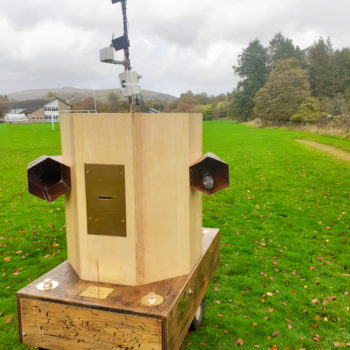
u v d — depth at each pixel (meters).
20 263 5.19
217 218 7.55
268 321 3.62
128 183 2.21
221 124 53.78
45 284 2.28
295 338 3.32
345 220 7.20
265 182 11.23
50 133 34.94
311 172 12.66
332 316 3.71
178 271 2.49
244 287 4.38
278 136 27.38
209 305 3.92
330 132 27.28
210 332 3.38
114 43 2.63
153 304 2.07
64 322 2.14
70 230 2.58
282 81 40.97
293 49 57.53
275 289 4.31
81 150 2.25
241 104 58.59
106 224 2.30
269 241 6.05
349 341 3.29
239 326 3.51
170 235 2.41
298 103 40.09
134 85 2.48
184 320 2.35
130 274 2.32
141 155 2.20
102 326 2.07
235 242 6.01
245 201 8.91
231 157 17.02
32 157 18.31
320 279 4.59
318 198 9.08
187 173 2.41
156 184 2.29
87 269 2.40
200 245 2.88
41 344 2.22
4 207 8.48
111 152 2.20
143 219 2.28
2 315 3.72
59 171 2.48
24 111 73.69
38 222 7.23
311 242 6.00
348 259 5.24
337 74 55.12
